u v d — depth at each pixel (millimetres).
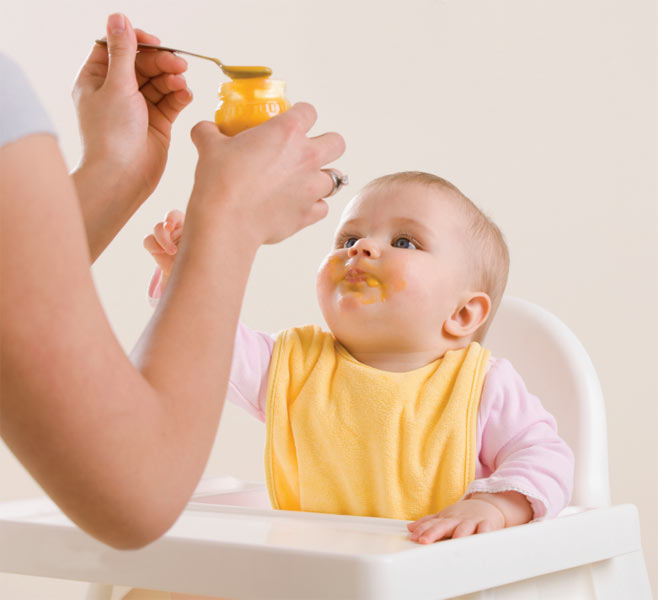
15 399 444
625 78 2059
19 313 430
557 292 2086
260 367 1191
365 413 1098
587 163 2078
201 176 616
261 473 2291
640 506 2010
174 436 507
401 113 2221
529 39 2125
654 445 2010
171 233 1156
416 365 1159
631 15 2057
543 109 2113
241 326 1207
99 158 841
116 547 521
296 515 911
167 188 2404
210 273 569
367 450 1081
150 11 2393
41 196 437
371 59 2240
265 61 2318
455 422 1077
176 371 526
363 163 2244
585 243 2070
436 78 2195
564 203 2090
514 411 1094
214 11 2359
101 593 912
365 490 1073
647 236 2029
